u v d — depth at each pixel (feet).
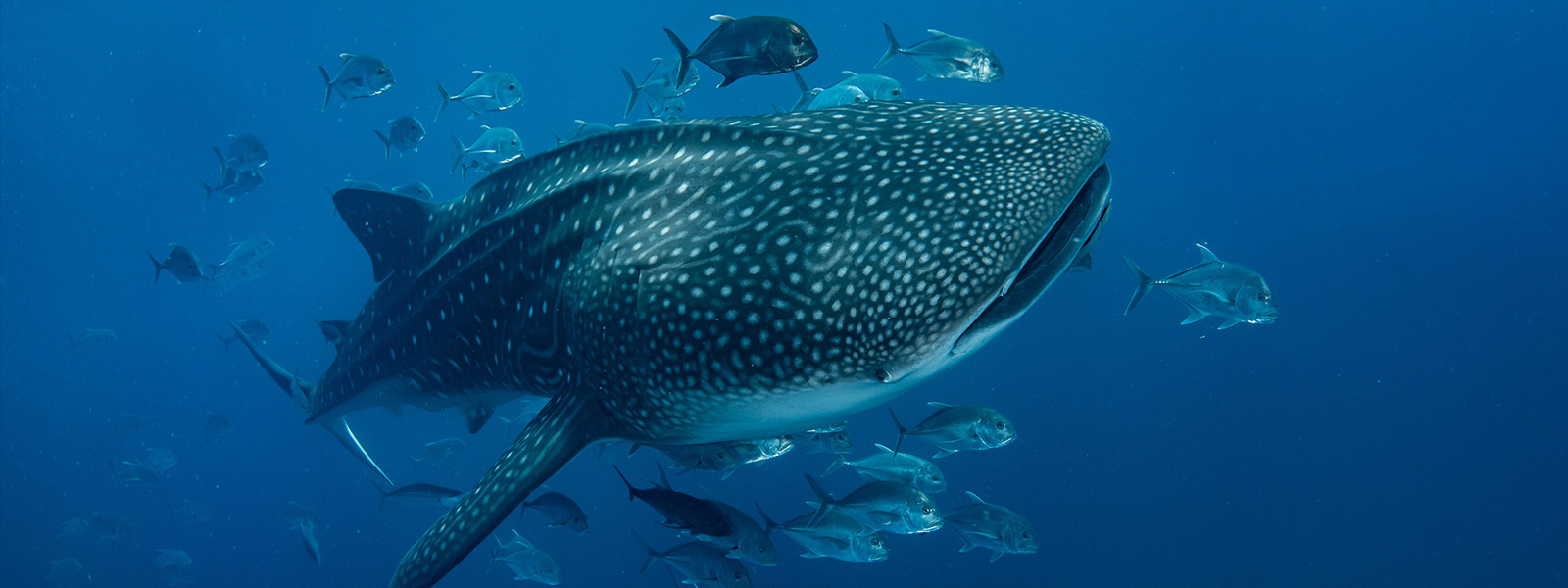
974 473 100.01
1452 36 164.14
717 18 12.34
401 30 152.76
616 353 8.91
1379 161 164.45
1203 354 109.50
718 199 8.51
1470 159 159.94
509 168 12.58
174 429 132.26
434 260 13.39
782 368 7.82
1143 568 92.94
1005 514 21.49
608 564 81.30
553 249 10.28
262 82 146.30
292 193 153.48
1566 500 99.96
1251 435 105.40
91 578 115.03
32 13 121.49
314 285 141.69
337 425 19.49
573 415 9.74
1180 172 171.42
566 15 160.76
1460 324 142.72
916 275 7.27
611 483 81.56
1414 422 110.42
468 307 12.35
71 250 143.74
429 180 164.25
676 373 8.39
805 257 7.67
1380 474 103.24
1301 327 131.64
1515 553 94.32
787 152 8.58
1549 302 145.38
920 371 7.60
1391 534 96.58
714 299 7.91
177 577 54.65
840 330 7.49
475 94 28.19
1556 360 132.87
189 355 140.46
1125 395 107.96
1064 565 92.68
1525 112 164.25
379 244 15.43
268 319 136.46
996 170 7.79
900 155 8.18
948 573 82.02
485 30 159.12
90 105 137.59
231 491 122.31
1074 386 109.19
